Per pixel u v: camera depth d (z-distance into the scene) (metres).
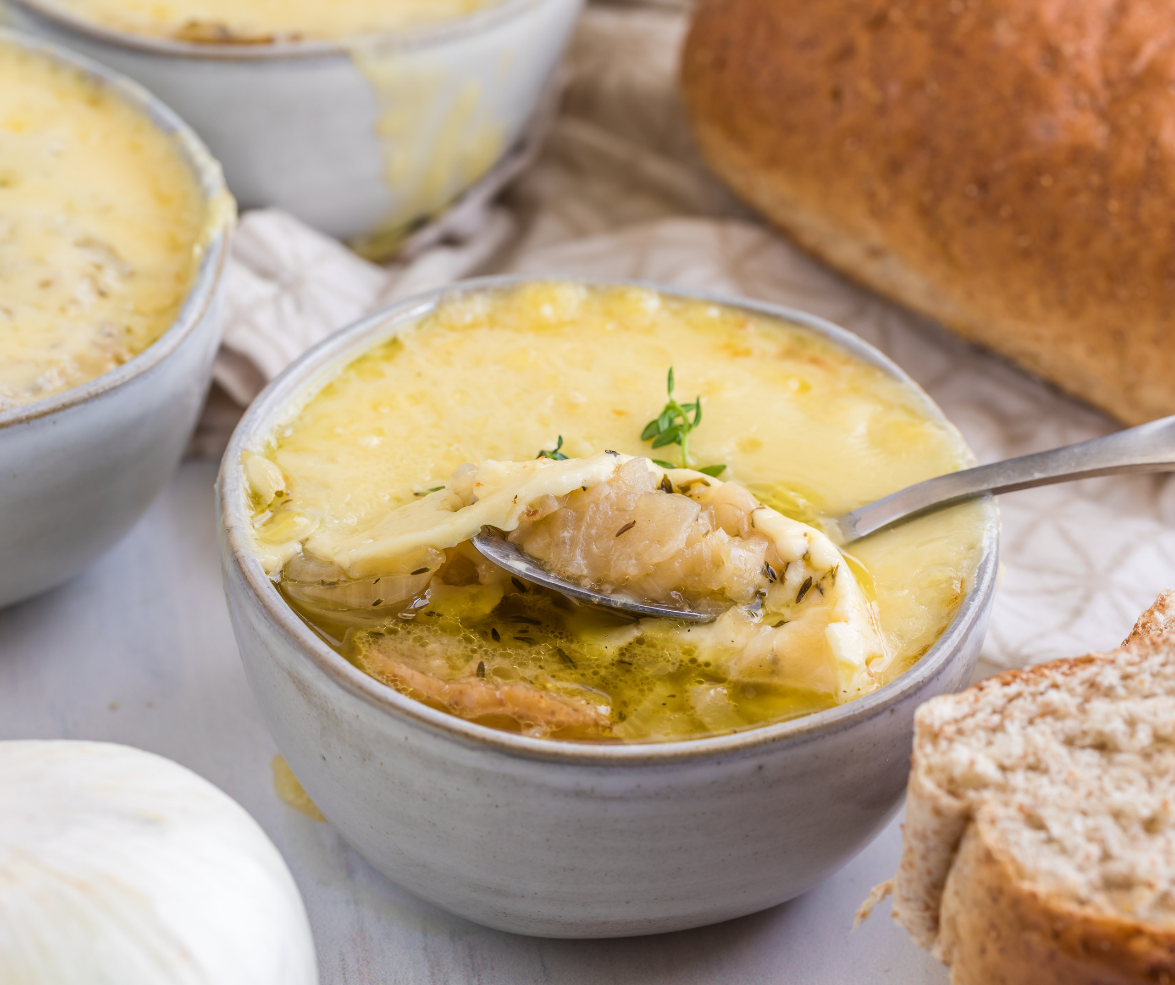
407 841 0.51
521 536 0.53
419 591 0.53
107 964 0.48
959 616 0.52
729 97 0.71
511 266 0.71
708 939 0.54
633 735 0.51
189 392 0.58
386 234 0.71
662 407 0.57
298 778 0.53
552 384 0.57
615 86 0.79
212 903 0.49
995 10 0.66
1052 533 0.62
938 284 0.67
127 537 0.62
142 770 0.50
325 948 0.54
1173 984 0.47
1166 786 0.49
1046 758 0.50
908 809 0.49
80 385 0.56
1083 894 0.48
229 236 0.59
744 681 0.52
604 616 0.53
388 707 0.50
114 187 0.61
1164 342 0.63
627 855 0.50
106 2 0.68
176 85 0.65
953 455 0.55
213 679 0.59
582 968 0.53
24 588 0.58
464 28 0.66
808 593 0.53
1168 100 0.64
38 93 0.63
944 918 0.49
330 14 0.69
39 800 0.49
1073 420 0.66
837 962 0.54
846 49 0.68
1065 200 0.64
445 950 0.54
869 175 0.67
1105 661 0.51
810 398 0.57
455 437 0.56
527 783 0.49
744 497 0.54
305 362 0.56
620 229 0.74
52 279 0.58
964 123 0.66
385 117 0.67
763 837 0.50
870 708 0.50
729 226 0.71
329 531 0.54
